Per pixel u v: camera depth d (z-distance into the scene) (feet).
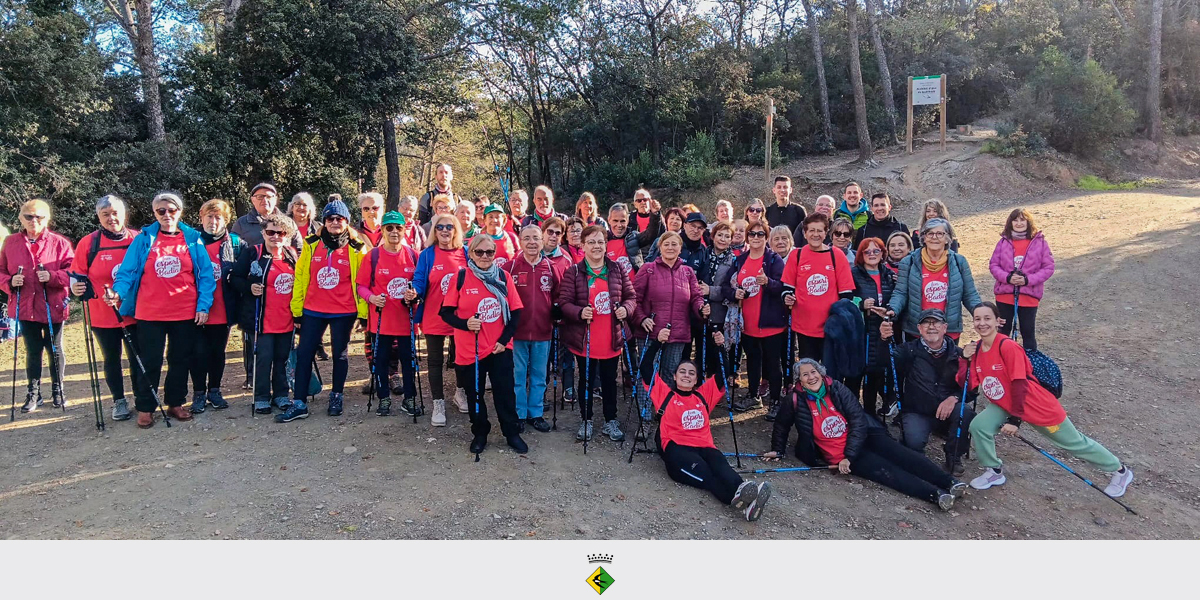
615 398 18.78
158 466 16.38
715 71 72.95
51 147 43.11
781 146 80.53
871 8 82.69
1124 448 18.88
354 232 19.33
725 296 20.31
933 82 70.95
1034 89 70.38
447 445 17.81
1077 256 36.42
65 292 20.63
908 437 17.67
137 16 52.65
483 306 16.87
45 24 41.16
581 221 22.85
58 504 14.61
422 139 76.64
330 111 54.95
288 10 52.06
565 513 14.65
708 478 15.70
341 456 16.99
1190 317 26.99
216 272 19.36
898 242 20.01
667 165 69.36
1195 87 87.30
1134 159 75.00
